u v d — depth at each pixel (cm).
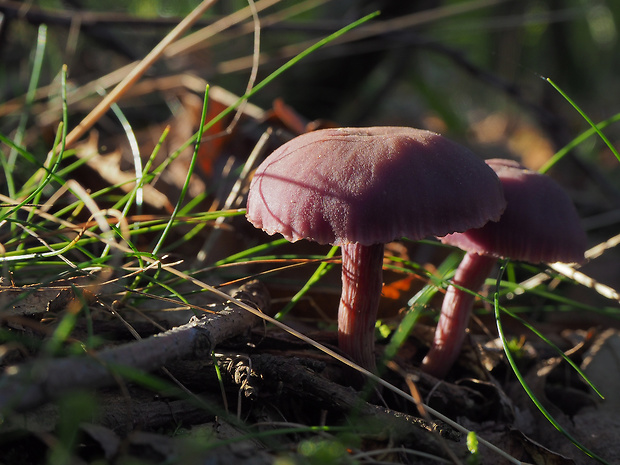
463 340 21
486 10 52
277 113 27
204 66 43
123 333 19
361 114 48
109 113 35
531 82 59
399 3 40
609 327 25
